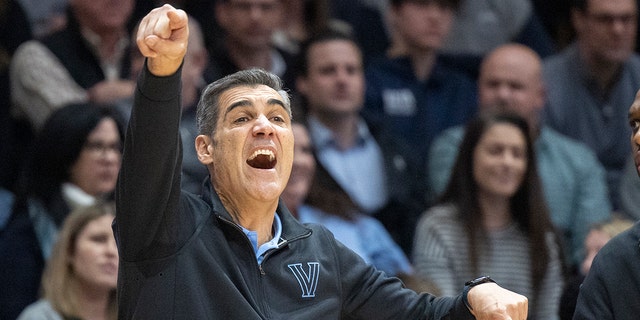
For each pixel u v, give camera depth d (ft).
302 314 32.89
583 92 72.18
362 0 81.00
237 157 33.12
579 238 63.77
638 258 33.88
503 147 57.62
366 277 35.06
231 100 33.68
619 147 71.61
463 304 33.17
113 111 58.39
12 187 66.85
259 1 69.62
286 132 33.68
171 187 31.48
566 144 66.13
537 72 68.28
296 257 33.76
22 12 71.92
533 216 57.77
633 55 74.23
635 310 33.71
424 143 70.54
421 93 71.77
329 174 59.93
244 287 32.35
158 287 31.71
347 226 58.34
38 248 54.80
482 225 57.41
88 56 66.74
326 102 64.13
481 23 79.56
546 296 57.41
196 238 32.40
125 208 31.35
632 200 65.51
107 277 50.65
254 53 70.44
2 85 67.62
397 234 64.28
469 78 76.79
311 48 65.16
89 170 57.00
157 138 30.68
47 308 49.88
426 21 71.97
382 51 80.38
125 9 67.41
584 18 72.49
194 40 64.34
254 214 33.60
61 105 59.72
